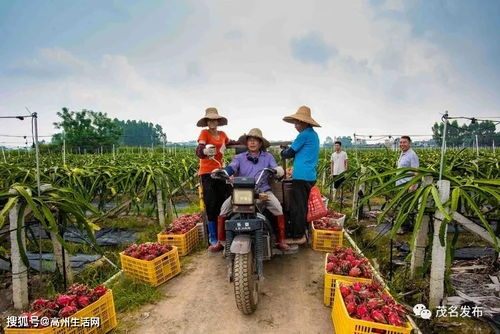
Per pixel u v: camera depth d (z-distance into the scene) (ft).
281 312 11.59
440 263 11.13
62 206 12.44
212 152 13.17
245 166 14.61
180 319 11.21
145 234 21.03
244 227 11.19
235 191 11.39
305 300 12.45
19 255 11.79
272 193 14.43
